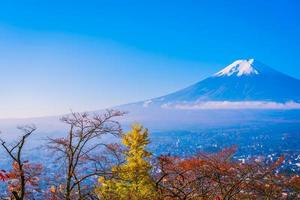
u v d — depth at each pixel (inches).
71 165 669.9
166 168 820.0
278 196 882.8
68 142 684.1
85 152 700.0
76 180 682.2
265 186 848.9
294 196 909.8
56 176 684.1
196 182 797.9
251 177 800.3
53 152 683.4
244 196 853.2
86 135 674.2
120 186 781.3
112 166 767.7
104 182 779.4
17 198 594.9
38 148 698.2
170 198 784.3
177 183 805.9
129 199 765.9
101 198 757.3
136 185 783.7
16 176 617.6
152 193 780.0
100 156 739.4
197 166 804.6
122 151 834.8
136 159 920.9
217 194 800.3
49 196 661.3
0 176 609.0
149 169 834.2
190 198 775.1
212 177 780.6
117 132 692.1
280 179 896.3
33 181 623.8
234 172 806.5
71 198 693.9
